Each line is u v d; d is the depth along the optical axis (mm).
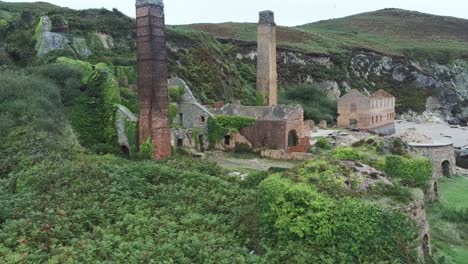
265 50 64812
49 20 55750
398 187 17750
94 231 16016
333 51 116625
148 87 32844
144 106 33062
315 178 17109
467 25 169000
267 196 16453
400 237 14898
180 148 39156
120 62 54594
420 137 45875
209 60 78188
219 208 19641
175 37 77375
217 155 41594
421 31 162500
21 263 13258
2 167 24094
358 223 14727
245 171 33062
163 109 33469
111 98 38219
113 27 66000
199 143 42906
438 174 37656
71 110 37469
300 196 15383
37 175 21844
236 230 17078
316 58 109750
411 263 14484
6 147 26641
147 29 32375
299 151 42969
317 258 14273
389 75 120375
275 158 40750
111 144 36906
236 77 86062
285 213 15414
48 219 16547
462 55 127188
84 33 61062
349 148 23172
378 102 72188
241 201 20250
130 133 35094
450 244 20672
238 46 100812
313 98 83812
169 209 19188
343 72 111312
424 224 17484
